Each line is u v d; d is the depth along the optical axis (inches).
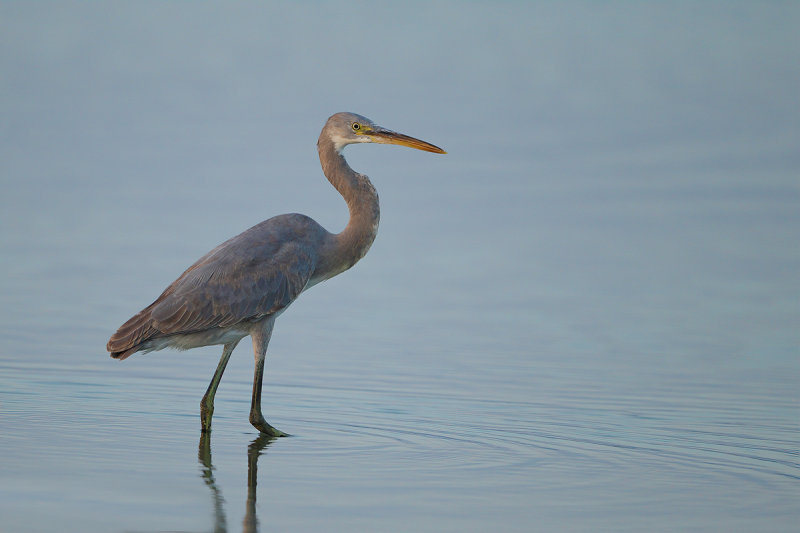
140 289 810.8
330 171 545.6
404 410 518.9
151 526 352.8
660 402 539.8
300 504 377.4
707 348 663.8
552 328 717.3
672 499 389.1
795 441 470.6
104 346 642.8
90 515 360.5
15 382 556.7
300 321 735.7
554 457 441.7
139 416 500.4
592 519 366.9
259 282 496.1
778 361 630.5
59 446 442.6
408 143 542.0
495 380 581.0
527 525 359.9
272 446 455.2
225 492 389.4
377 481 406.0
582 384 573.9
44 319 710.5
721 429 489.7
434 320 737.6
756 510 378.0
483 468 425.1
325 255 530.6
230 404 530.3
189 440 462.0
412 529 354.3
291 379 580.4
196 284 490.9
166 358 623.5
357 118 542.3
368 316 751.7
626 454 447.5
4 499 373.1
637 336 695.1
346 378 582.9
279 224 516.4
